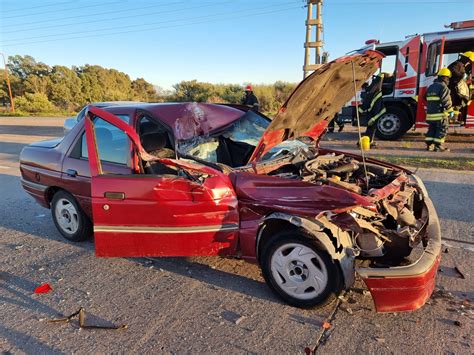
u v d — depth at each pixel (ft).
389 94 40.91
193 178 11.04
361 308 10.55
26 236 16.48
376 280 9.30
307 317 10.22
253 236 11.03
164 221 11.43
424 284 9.30
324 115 14.69
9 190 24.35
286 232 10.41
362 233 10.39
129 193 11.53
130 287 12.00
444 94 32.99
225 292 11.57
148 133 13.37
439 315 10.14
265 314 10.41
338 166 13.67
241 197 11.22
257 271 12.82
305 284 10.37
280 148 14.75
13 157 36.70
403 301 9.39
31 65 184.34
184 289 11.80
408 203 12.37
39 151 16.25
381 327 9.72
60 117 116.37
